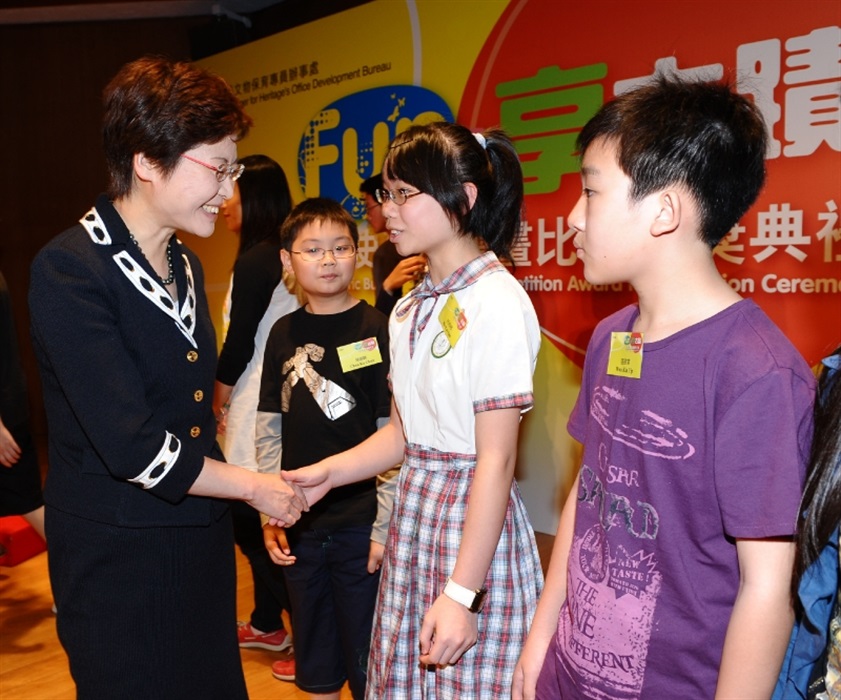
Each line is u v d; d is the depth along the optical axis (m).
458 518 1.27
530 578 1.34
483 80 3.67
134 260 1.24
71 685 2.35
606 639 0.96
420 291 1.39
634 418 0.94
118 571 1.26
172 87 1.19
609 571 0.97
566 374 3.42
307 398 1.90
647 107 0.90
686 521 0.90
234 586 1.45
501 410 1.22
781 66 2.71
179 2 5.43
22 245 6.20
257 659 2.52
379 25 4.14
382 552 1.79
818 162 2.65
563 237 3.40
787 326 2.76
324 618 1.96
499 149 1.37
